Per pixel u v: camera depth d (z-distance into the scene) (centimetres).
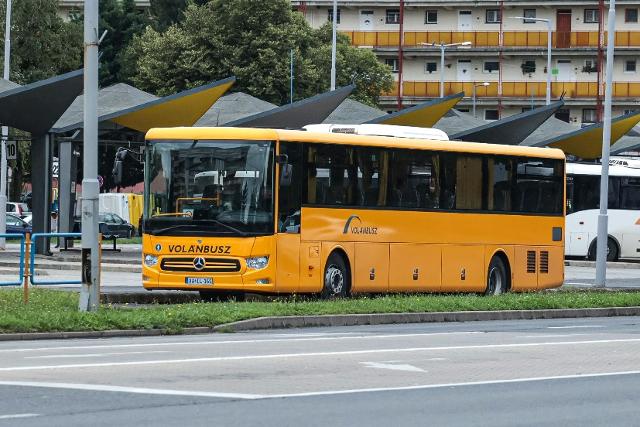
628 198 7556
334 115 7825
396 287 4309
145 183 3969
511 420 1677
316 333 3109
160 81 12231
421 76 15550
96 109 3234
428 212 4425
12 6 11988
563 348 2717
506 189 4731
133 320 3016
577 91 15138
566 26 15150
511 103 15262
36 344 2711
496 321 3762
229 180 3906
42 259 6188
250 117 6700
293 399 1811
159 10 14625
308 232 3994
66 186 6875
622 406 1838
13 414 1631
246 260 3862
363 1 15412
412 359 2409
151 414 1645
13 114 6475
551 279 4919
